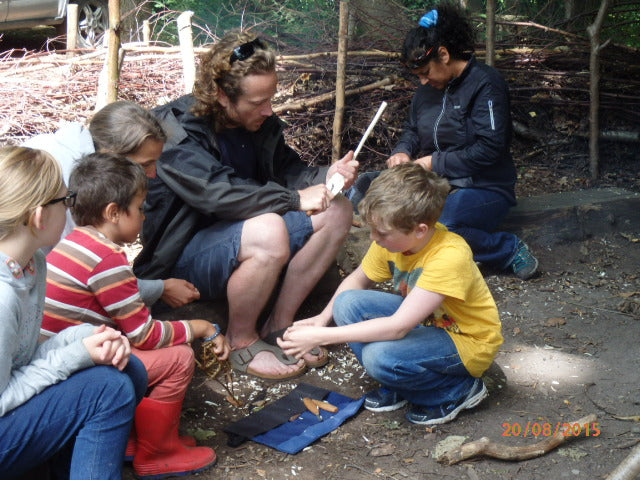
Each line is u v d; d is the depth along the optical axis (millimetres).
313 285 3342
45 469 2307
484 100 3977
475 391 2924
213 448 2764
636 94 5969
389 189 2645
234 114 3168
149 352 2502
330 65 5824
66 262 2434
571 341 3535
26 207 1947
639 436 2762
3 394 2033
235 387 3178
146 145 2719
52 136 2775
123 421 2189
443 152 4133
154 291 2893
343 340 2746
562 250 4586
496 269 4348
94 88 5863
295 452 2713
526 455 2641
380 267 3082
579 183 5504
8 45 9211
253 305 3189
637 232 4719
